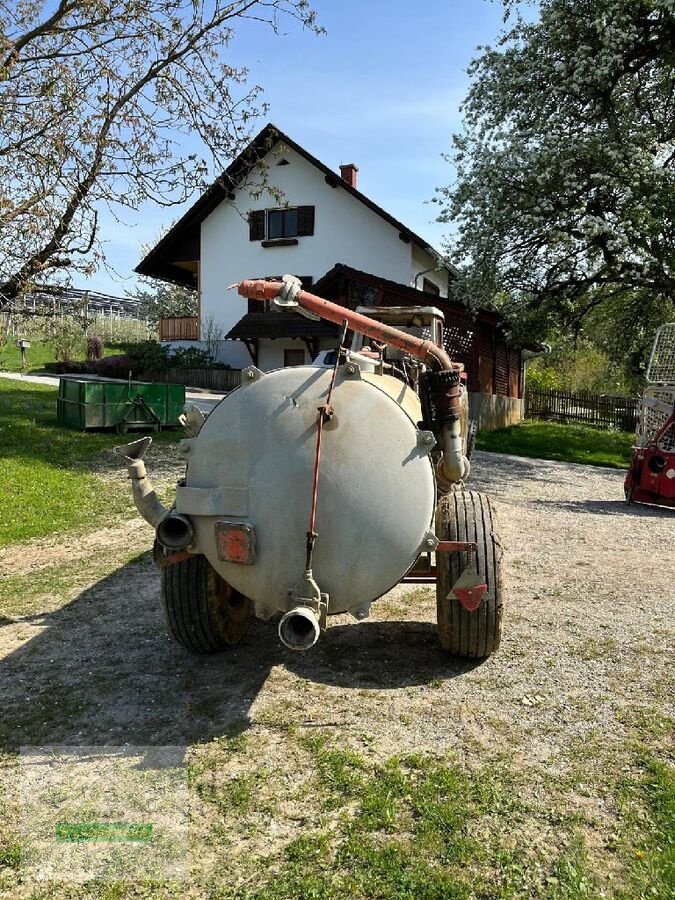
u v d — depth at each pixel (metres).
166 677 3.87
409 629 4.56
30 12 9.59
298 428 3.11
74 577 5.88
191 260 28.08
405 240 24.28
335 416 3.11
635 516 9.06
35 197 8.28
